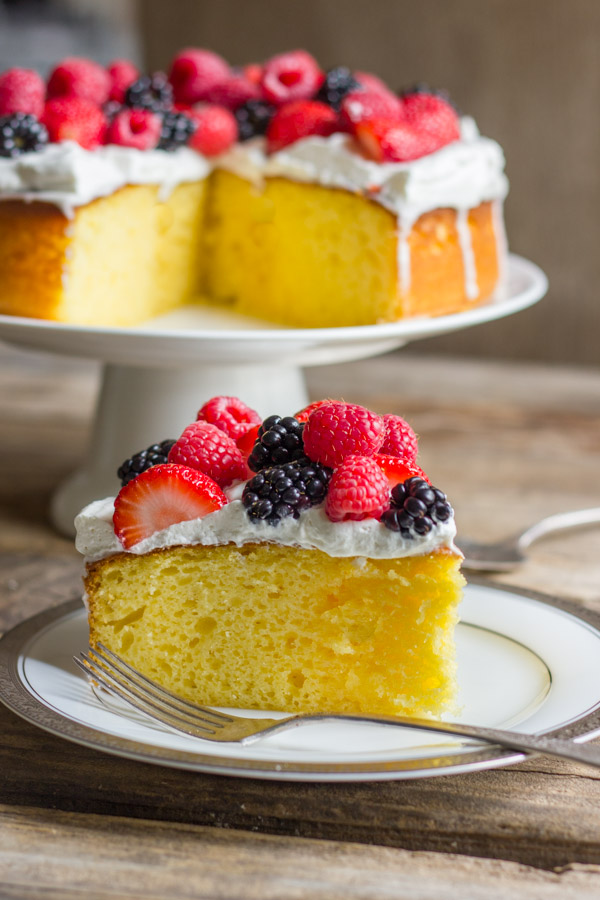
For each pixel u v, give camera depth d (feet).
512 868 2.18
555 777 2.29
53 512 3.06
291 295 3.34
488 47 4.37
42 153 3.07
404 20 4.45
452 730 2.20
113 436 3.09
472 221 3.23
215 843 2.20
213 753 2.20
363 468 2.35
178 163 3.28
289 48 4.63
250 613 2.41
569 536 2.97
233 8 4.65
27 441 3.44
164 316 3.37
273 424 2.43
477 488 3.18
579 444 3.41
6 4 6.14
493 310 3.05
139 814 2.24
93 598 2.43
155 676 2.44
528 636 2.47
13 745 2.34
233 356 2.86
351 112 3.21
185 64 3.40
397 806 2.23
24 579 2.81
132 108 3.27
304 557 2.39
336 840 2.21
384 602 2.37
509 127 4.43
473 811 2.23
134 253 3.27
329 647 2.40
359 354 2.99
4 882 2.14
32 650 2.43
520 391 3.87
